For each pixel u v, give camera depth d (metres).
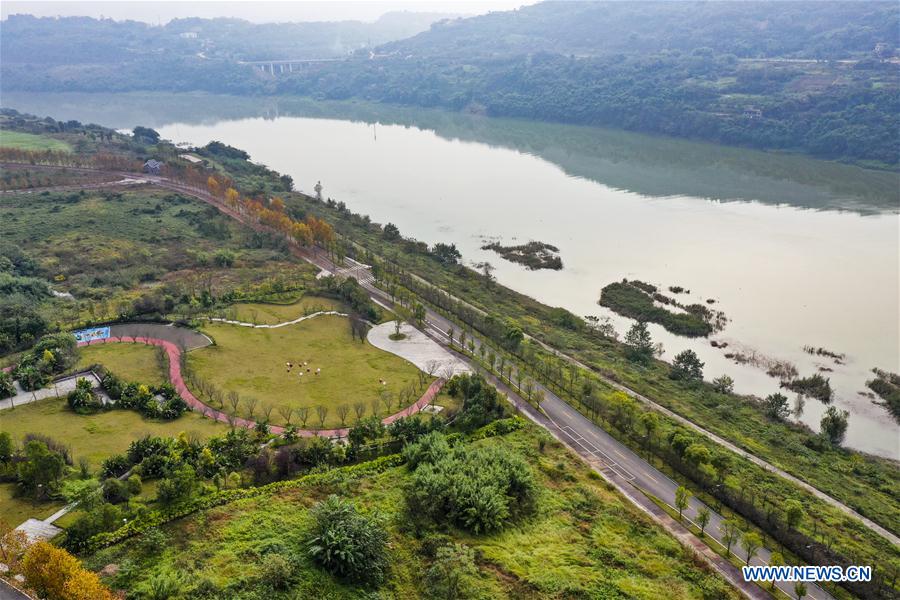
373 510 93.88
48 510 91.62
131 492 95.19
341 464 108.94
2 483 97.19
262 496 96.38
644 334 171.00
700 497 109.56
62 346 140.62
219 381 137.50
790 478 117.50
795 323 182.62
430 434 113.25
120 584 76.75
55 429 114.19
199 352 149.50
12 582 75.56
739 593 87.12
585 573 86.38
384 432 117.19
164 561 81.19
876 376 156.88
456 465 103.12
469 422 123.38
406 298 188.62
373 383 141.88
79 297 186.88
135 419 119.69
